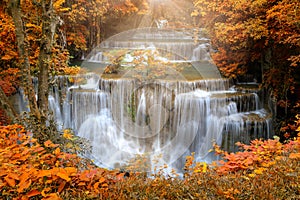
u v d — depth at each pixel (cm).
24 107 677
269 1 709
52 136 381
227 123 721
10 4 421
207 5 998
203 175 289
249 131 756
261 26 745
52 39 446
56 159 279
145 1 1394
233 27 834
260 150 337
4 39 664
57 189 226
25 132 386
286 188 249
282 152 347
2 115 557
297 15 610
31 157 262
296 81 876
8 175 208
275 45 848
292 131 808
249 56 955
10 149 274
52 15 438
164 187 254
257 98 856
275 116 875
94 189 232
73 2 1044
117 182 256
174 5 1432
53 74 545
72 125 670
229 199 235
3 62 688
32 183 218
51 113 439
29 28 623
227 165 304
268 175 273
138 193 239
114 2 1236
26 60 436
